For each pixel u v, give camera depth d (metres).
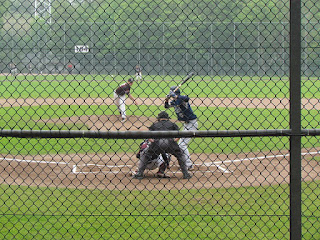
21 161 28.44
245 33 45.28
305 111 55.06
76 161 30.75
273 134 13.38
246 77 64.25
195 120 27.98
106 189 24.09
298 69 13.33
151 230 18.66
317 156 31.86
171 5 35.25
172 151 25.59
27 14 26.45
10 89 72.56
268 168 28.83
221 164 30.19
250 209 20.98
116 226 19.06
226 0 35.56
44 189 23.98
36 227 18.92
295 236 13.59
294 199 13.58
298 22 13.30
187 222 19.47
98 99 61.69
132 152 33.81
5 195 22.86
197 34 43.84
